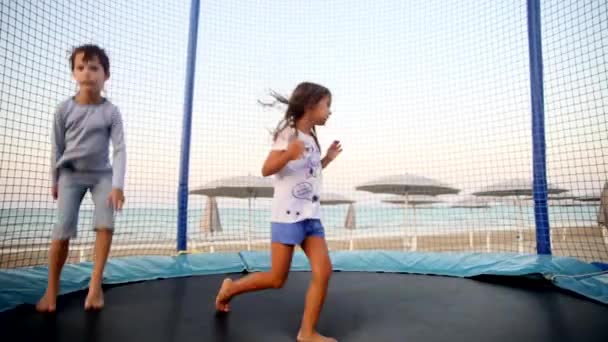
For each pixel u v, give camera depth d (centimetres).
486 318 175
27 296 198
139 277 260
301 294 220
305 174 162
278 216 159
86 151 196
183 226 348
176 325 163
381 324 167
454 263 291
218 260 309
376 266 303
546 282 249
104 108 204
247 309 189
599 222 319
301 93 168
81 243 382
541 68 327
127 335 150
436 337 149
